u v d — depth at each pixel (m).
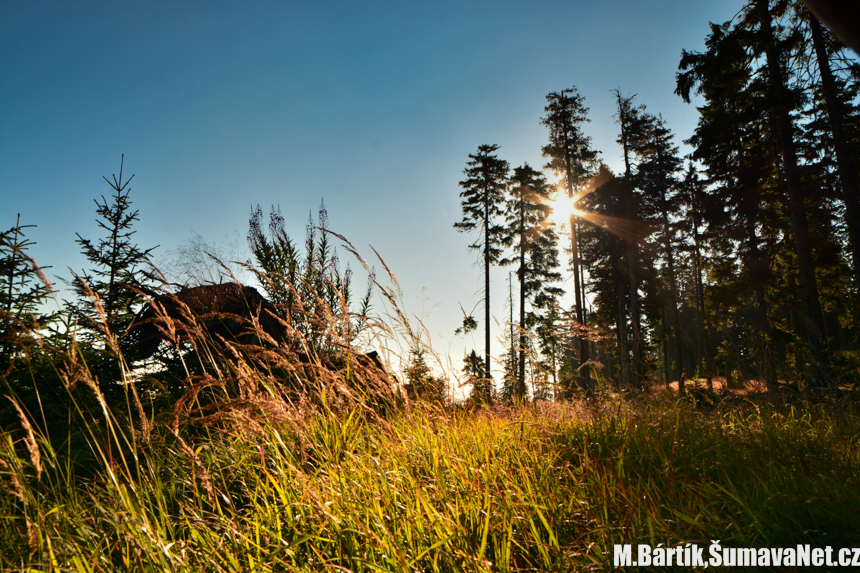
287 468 2.72
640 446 3.36
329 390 3.45
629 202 26.19
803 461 3.08
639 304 26.88
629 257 25.72
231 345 3.17
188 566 1.88
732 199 18.73
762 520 2.19
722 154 16.84
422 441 3.30
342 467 2.85
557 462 3.20
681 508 2.35
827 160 17.59
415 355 4.02
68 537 1.90
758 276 18.69
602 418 3.94
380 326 3.85
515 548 2.19
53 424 3.52
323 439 3.21
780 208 19.42
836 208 18.84
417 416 3.71
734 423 4.50
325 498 2.38
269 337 3.29
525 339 4.50
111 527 2.17
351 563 1.93
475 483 2.63
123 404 3.74
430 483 2.75
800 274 13.15
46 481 2.68
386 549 2.00
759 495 2.46
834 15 1.45
